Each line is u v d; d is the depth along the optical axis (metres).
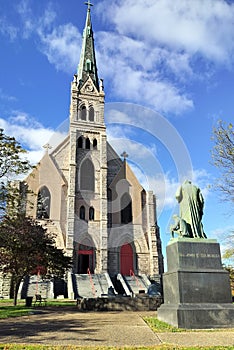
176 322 10.82
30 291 33.97
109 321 13.09
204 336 9.34
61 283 36.88
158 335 9.59
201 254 12.11
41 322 13.16
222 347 7.92
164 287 12.80
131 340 8.99
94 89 55.25
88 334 9.97
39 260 25.77
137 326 11.41
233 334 9.59
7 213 24.69
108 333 10.10
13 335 9.91
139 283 39.34
